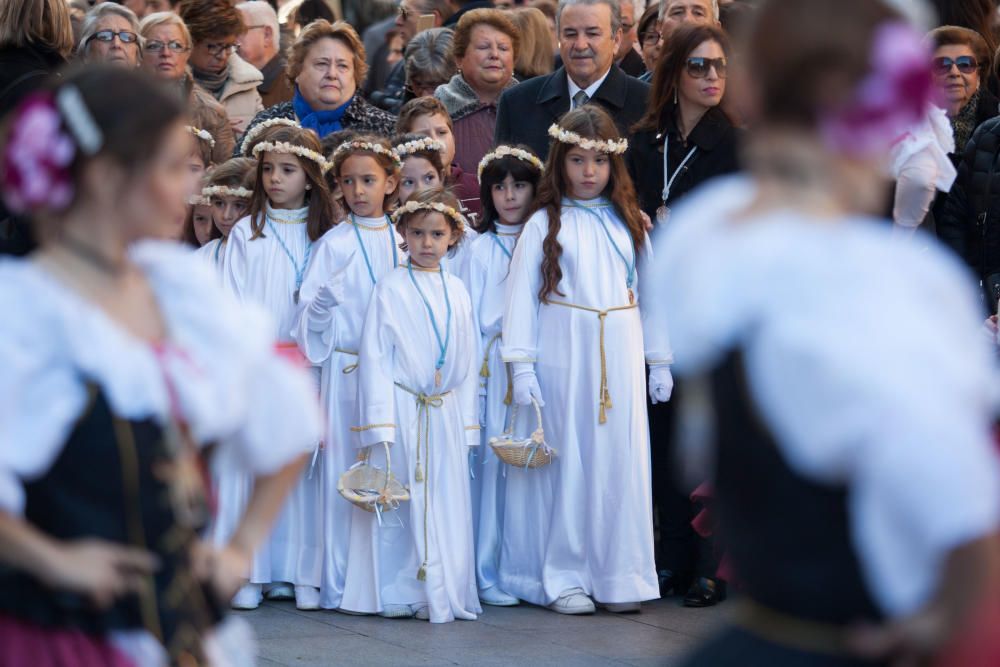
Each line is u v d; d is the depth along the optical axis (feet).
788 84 20.29
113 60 68.64
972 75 67.10
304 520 62.23
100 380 24.16
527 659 53.06
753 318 20.03
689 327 20.71
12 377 23.40
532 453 60.23
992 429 29.12
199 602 25.54
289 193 63.36
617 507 60.08
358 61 74.28
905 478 18.54
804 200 20.51
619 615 60.23
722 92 63.26
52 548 23.77
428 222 60.18
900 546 19.03
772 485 20.20
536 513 61.57
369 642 55.36
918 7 20.54
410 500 59.26
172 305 25.98
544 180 61.93
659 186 64.69
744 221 20.88
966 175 62.34
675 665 21.94
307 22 105.50
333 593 60.64
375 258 62.90
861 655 20.20
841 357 18.94
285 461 27.14
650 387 61.98
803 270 19.65
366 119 74.23
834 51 20.01
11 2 52.21
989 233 61.67
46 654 24.07
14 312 23.80
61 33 53.52
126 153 24.40
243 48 88.79
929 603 19.06
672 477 63.57
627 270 61.16
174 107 25.09
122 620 24.44
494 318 63.41
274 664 51.65
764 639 20.83
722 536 21.66
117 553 24.04
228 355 25.96
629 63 81.46
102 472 24.17
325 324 61.21
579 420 60.49
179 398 25.07
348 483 59.36
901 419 18.56
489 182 64.34
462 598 59.72
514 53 77.56
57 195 24.44
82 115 24.34
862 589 19.94
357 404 60.90
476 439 61.67
